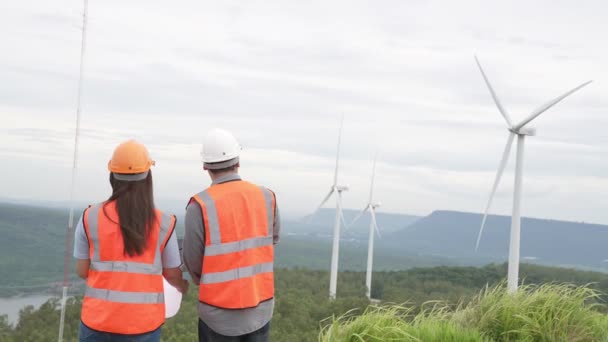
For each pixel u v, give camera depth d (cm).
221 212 383
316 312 2612
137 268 361
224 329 382
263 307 399
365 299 2723
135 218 358
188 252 383
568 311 678
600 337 649
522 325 663
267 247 405
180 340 1666
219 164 397
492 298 712
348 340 604
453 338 604
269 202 408
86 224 360
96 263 360
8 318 2761
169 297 404
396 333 601
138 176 362
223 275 380
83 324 360
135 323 357
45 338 2395
